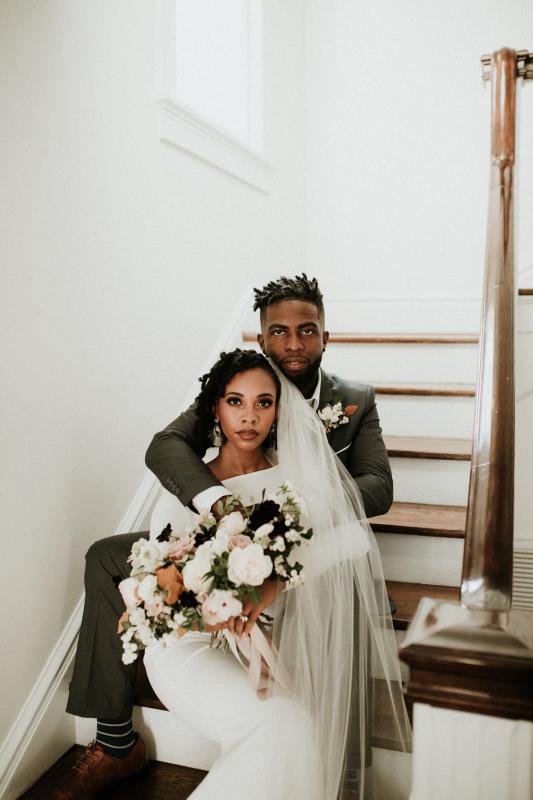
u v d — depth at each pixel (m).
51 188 1.81
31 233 1.73
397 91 3.75
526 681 0.78
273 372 1.54
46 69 1.78
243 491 1.53
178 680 1.43
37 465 1.77
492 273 1.48
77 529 1.94
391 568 2.11
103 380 2.06
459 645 0.81
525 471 2.12
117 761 1.67
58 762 1.82
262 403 1.49
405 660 0.82
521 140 3.46
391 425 2.60
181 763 1.78
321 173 3.93
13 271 1.67
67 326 1.88
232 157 2.94
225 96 3.29
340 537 1.45
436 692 0.82
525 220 3.48
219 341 2.86
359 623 1.48
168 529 1.42
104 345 2.07
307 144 3.94
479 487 1.08
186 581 1.22
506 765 0.81
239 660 1.47
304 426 1.55
